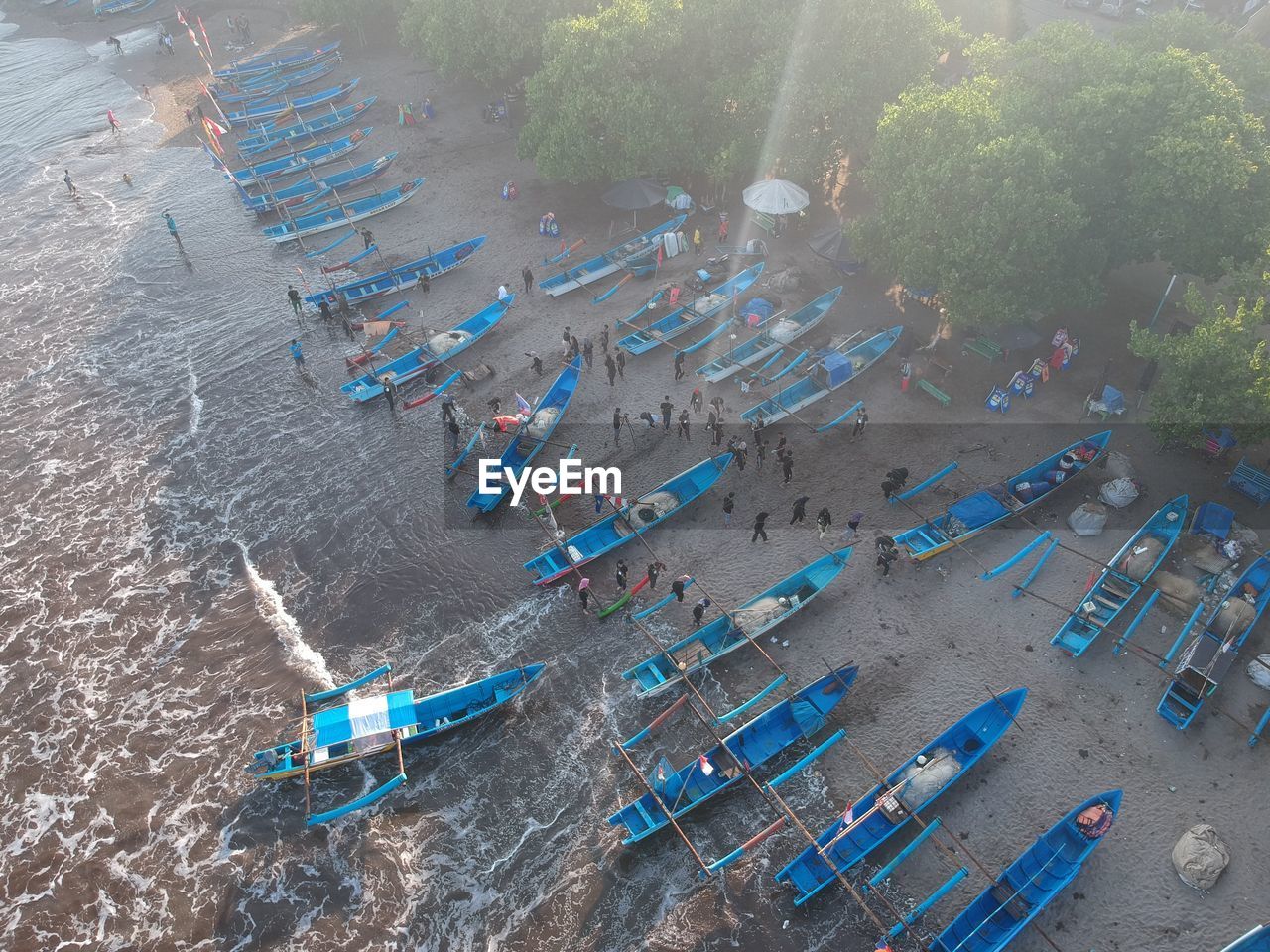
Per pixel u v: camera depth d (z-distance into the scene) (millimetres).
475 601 39031
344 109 84000
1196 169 40812
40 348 56406
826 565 37781
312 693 35719
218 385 52594
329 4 95438
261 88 90875
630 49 57969
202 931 28859
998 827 29625
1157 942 26641
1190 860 27641
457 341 52500
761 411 45719
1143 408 44719
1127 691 33094
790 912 28188
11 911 29516
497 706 34156
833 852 28672
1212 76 44312
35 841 31422
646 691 33594
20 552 42594
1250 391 34125
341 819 31562
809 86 55562
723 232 60594
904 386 47094
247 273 62844
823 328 51969
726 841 30094
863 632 36031
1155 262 53750
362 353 52781
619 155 61406
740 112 59875
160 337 56969
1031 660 34406
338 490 45188
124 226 69438
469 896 29328
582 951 27750
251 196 70938
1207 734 31609
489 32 73312
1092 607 34906
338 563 41344
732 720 33344
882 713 33094
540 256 61312
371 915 29016
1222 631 33438
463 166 74250
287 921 28984
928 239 46219
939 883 28422
